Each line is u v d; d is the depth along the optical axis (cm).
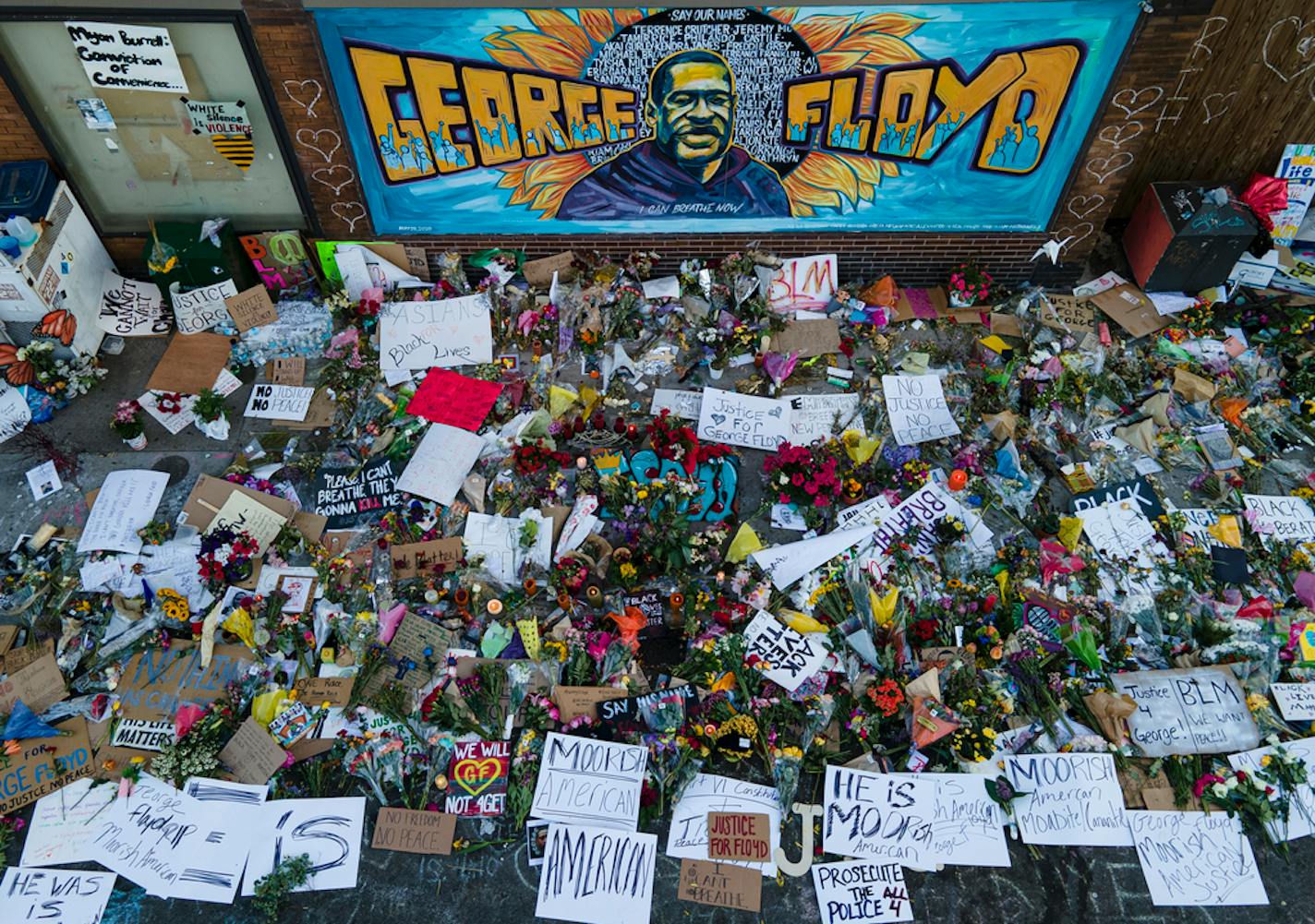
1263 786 597
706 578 687
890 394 787
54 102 735
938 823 587
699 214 827
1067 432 766
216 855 578
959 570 687
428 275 877
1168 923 561
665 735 611
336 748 616
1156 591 681
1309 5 740
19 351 777
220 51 702
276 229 837
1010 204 810
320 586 684
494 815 594
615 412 793
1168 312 848
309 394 799
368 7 668
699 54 706
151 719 625
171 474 753
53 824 586
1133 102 722
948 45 695
